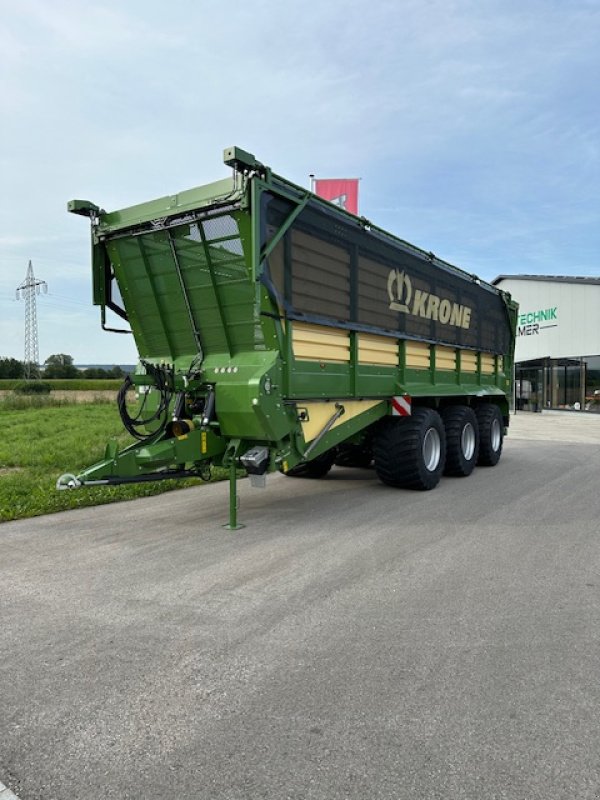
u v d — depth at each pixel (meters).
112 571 4.57
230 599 3.98
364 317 6.87
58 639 3.38
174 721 2.59
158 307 6.37
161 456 5.37
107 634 3.45
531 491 7.84
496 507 6.84
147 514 6.54
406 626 3.55
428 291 8.38
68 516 6.45
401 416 7.73
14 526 6.01
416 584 4.28
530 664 3.09
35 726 2.56
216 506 6.94
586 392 25.56
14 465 9.70
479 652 3.22
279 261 5.51
